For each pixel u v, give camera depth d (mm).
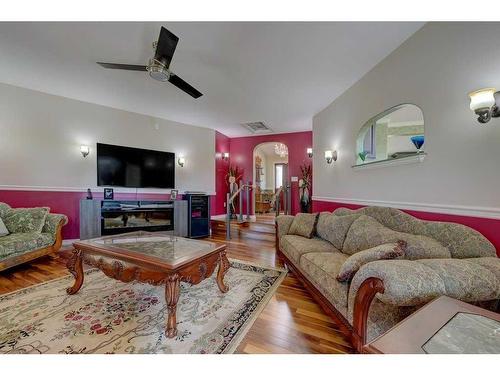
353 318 1325
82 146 3982
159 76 2293
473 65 1628
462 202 1711
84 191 4086
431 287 1076
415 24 2018
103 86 3459
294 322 1733
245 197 6547
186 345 1454
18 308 1884
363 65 2730
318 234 2881
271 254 3527
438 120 1895
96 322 1696
